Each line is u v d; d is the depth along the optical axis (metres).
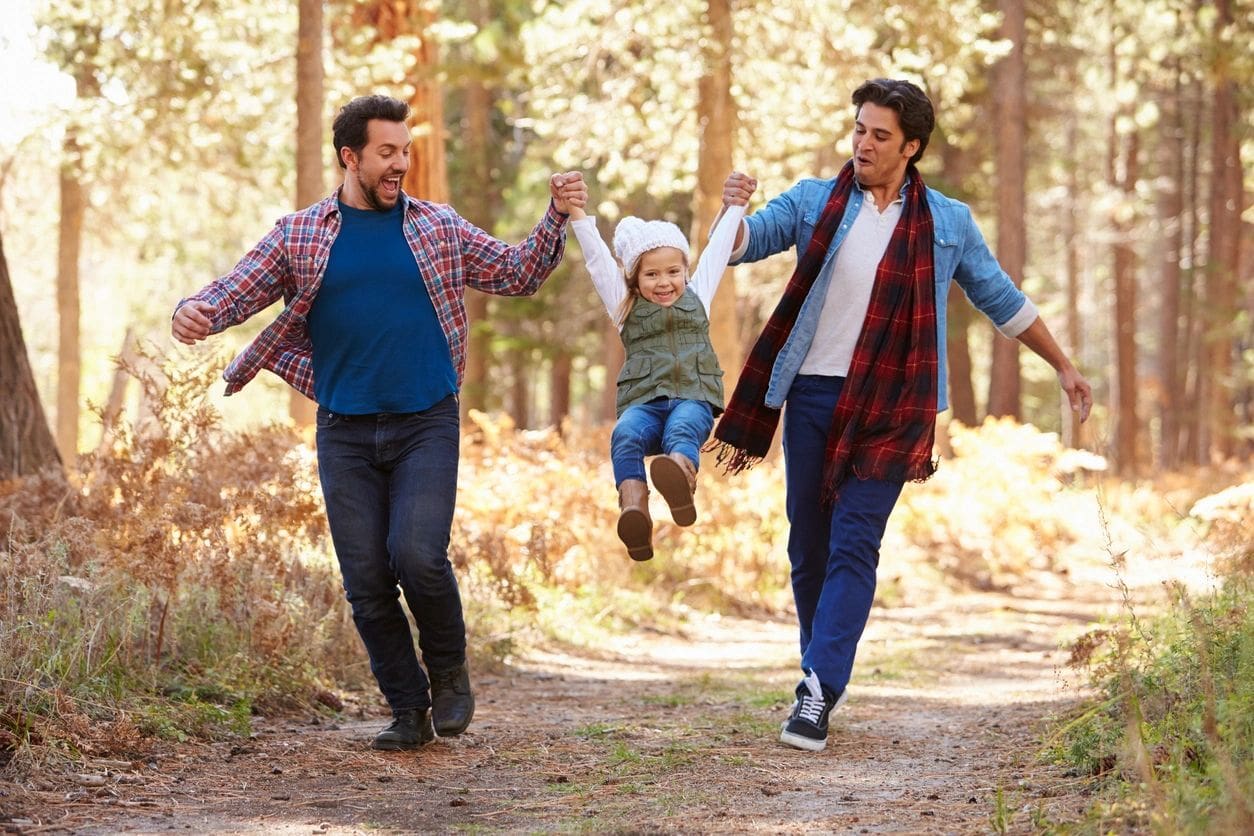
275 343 5.89
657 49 18.81
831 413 6.30
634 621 12.91
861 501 6.17
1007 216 27.36
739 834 4.44
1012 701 7.97
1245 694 4.75
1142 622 7.66
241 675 7.04
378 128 5.70
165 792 5.15
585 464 14.55
